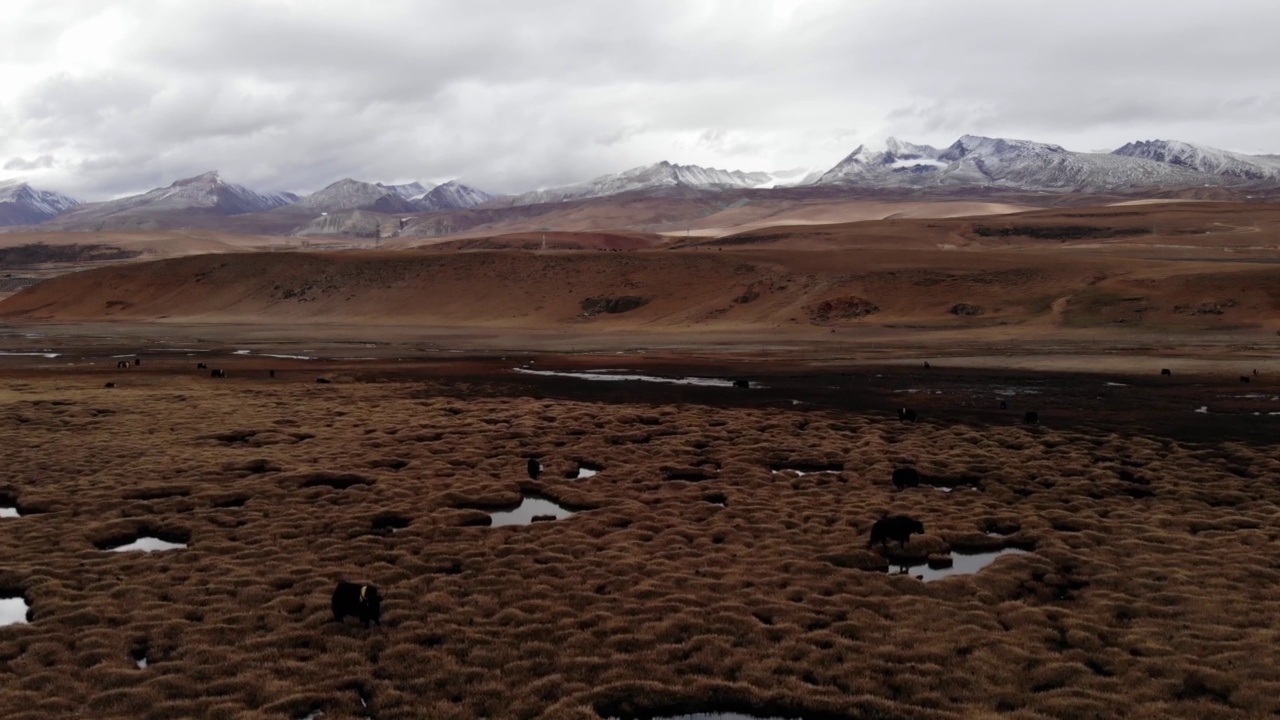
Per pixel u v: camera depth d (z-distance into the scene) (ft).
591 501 92.17
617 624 59.52
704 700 50.37
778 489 96.94
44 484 98.37
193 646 56.34
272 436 127.24
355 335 382.63
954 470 104.22
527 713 48.83
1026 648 56.03
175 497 92.63
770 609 62.08
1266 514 84.33
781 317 373.40
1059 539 77.87
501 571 70.03
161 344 336.29
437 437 127.24
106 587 66.74
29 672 52.95
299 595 65.31
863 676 52.54
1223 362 212.64
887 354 254.68
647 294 442.09
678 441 122.83
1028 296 350.43
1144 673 52.39
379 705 49.65
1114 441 118.83
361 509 87.92
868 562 72.95
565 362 248.32
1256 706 47.80
